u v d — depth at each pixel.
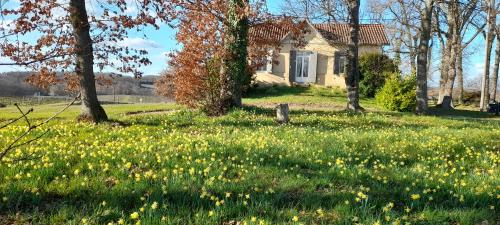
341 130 14.08
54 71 14.08
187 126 14.39
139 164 7.53
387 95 28.09
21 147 8.88
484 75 35.25
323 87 37.72
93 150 8.73
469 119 23.27
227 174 7.21
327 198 6.11
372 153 9.64
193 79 18.58
